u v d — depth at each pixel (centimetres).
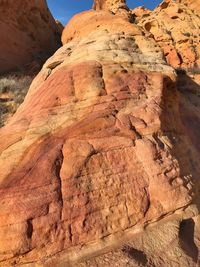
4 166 517
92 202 484
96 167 519
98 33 841
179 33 2612
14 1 1850
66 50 853
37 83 812
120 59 736
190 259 448
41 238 434
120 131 574
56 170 501
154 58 789
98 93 637
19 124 611
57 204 464
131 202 504
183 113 930
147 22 2712
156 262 436
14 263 423
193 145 736
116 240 467
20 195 465
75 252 439
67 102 630
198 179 630
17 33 1853
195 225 526
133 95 654
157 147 577
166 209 520
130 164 541
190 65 2431
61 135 563
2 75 1559
